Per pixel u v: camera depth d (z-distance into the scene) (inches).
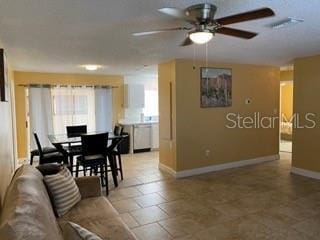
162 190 157.9
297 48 147.9
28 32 107.4
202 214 124.2
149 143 289.9
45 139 243.9
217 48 145.5
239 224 113.9
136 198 145.4
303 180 174.2
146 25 99.6
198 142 193.8
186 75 185.8
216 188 160.6
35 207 59.1
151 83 305.6
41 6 79.7
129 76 289.3
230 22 80.3
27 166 94.0
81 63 191.9
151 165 221.6
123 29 104.4
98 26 100.3
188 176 187.8
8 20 92.2
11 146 162.7
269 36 119.8
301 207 130.7
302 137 185.3
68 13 86.0
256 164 219.3
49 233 51.9
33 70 231.1
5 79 120.0
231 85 206.1
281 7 83.2
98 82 271.7
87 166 156.9
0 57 106.4
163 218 120.6
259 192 152.5
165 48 141.9
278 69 230.4
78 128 212.1
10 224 46.9
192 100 189.5
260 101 222.1
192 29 87.9
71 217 86.0
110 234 75.0
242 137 214.7
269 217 120.1
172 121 188.5
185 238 103.1
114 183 167.2
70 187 95.2
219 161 204.2
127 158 251.6
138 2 77.5
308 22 98.5
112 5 79.7
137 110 298.4
